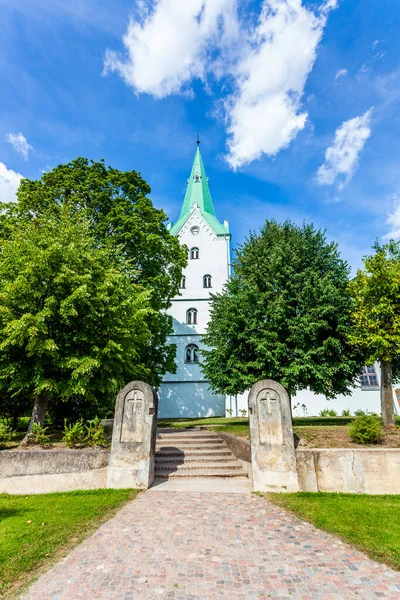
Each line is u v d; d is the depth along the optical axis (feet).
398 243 43.11
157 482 31.14
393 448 29.07
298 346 48.32
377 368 89.25
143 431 29.94
